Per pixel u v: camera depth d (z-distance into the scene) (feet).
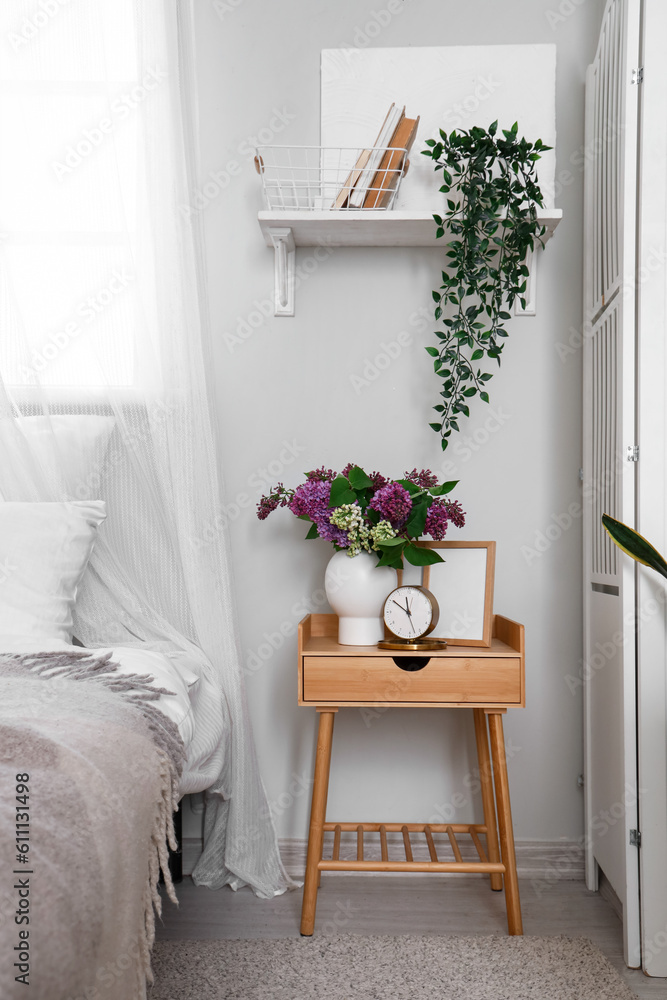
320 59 6.64
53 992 2.01
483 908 5.80
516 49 6.52
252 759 6.04
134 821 2.90
